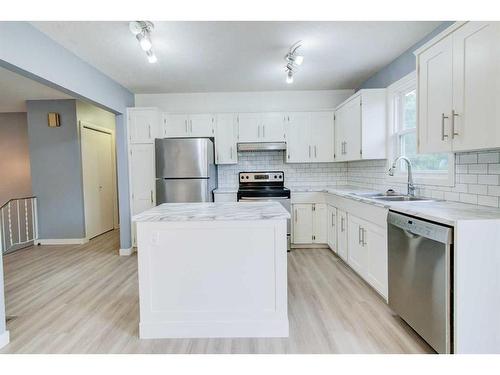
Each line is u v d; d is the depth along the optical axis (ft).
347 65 11.92
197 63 11.38
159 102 15.76
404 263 6.98
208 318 7.06
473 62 5.90
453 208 6.80
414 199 9.29
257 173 15.79
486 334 5.48
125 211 14.14
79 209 16.61
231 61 11.24
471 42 5.95
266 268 7.00
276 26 8.58
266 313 7.04
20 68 7.63
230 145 15.03
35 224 16.52
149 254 7.00
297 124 14.97
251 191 14.20
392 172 10.52
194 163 13.43
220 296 7.04
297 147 14.99
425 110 7.53
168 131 15.01
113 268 12.21
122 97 14.12
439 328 5.76
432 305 5.96
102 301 9.06
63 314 8.24
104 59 10.66
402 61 10.73
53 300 9.15
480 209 6.63
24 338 7.05
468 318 5.44
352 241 10.77
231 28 8.64
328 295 9.18
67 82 9.68
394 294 7.50
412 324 6.72
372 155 11.68
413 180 10.00
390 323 7.48
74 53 10.06
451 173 8.25
